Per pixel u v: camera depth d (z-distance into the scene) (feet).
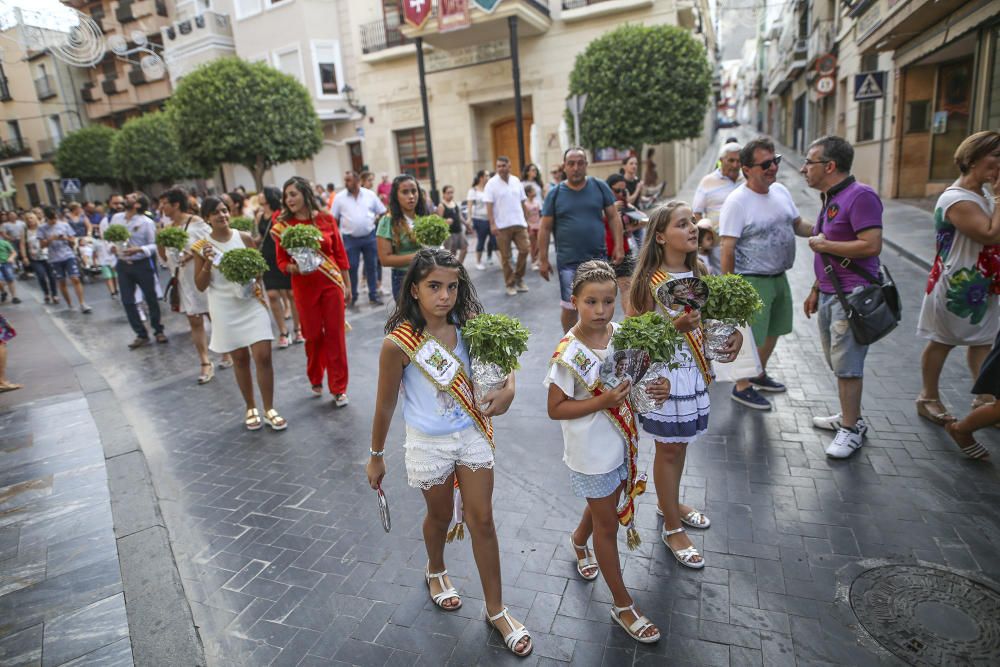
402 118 76.23
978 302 12.06
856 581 8.81
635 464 8.05
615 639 8.11
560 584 9.25
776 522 10.34
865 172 56.85
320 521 11.63
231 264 14.53
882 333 11.50
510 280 29.17
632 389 7.61
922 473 11.43
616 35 53.36
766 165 13.37
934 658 7.42
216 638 8.75
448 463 7.98
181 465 14.65
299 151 66.95
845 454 12.16
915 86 46.19
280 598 9.52
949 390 14.82
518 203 28.48
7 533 11.63
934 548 9.36
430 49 71.87
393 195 17.35
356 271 31.32
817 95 80.59
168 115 65.10
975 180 11.37
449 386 7.78
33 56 73.46
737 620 8.27
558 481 12.23
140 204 26.76
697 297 8.18
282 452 14.84
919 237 31.86
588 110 54.29
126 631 8.82
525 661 7.85
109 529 11.58
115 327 32.24
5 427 17.33
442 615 8.84
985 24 31.35
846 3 50.88
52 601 9.57
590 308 7.54
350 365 21.02
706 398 9.23
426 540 8.86
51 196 100.53
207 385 20.72
